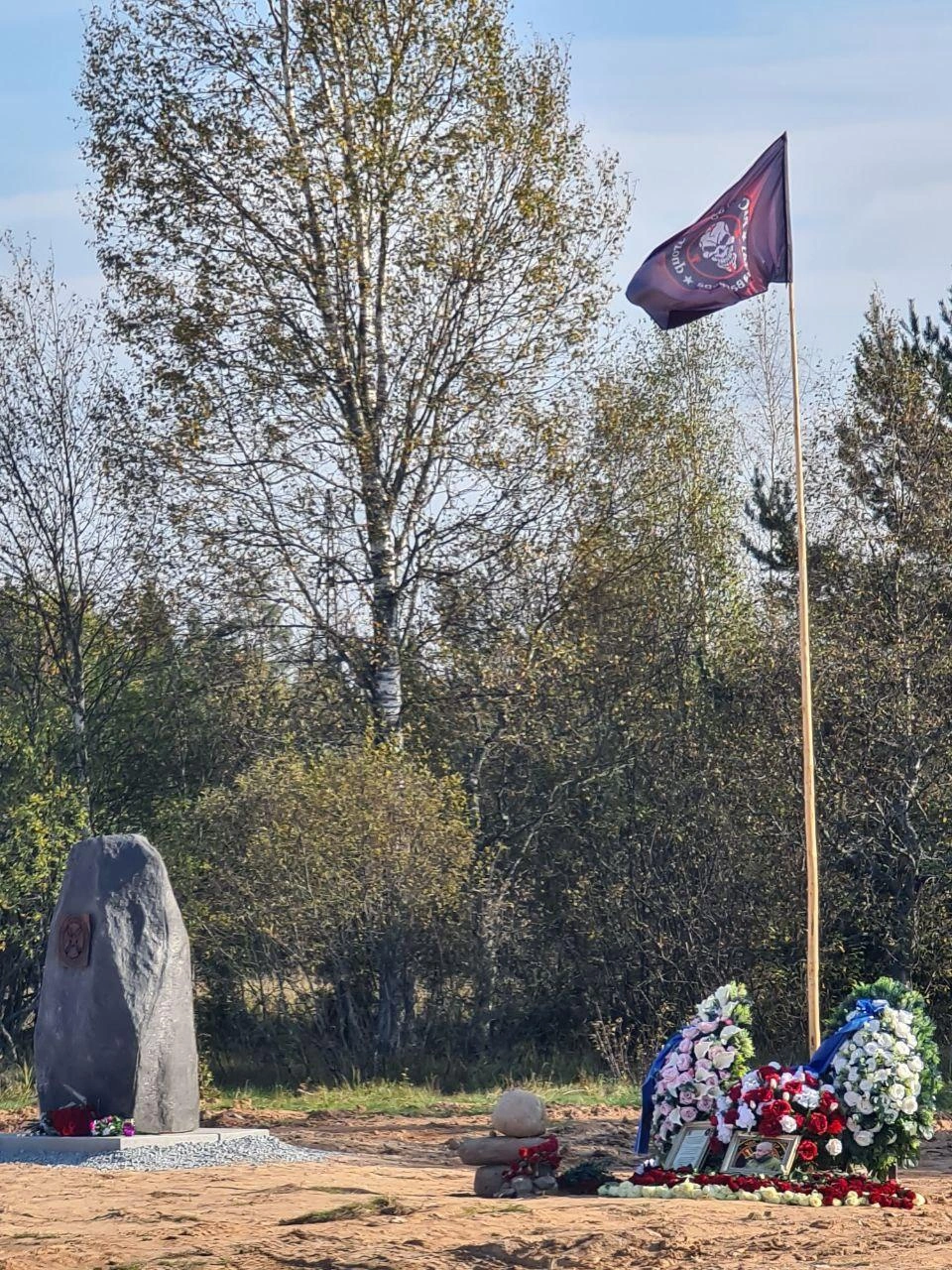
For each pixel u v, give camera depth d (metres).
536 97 26.78
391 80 26.41
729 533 32.16
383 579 26.81
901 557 25.33
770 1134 11.23
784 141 16.47
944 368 27.75
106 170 26.91
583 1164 11.62
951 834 23.75
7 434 26.52
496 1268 8.20
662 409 28.59
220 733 27.77
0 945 24.52
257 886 24.12
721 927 24.69
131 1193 11.49
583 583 26.62
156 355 26.73
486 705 27.16
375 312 26.91
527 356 26.36
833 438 26.39
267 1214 10.15
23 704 27.00
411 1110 19.22
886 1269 7.71
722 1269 7.93
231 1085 24.83
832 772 24.25
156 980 14.73
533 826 26.97
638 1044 25.03
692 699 26.75
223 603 26.75
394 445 26.73
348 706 27.30
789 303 16.36
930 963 24.20
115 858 15.11
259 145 26.23
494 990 25.62
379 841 23.58
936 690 24.56
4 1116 17.94
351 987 25.52
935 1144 15.28
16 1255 8.77
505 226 26.47
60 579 26.73
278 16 26.89
